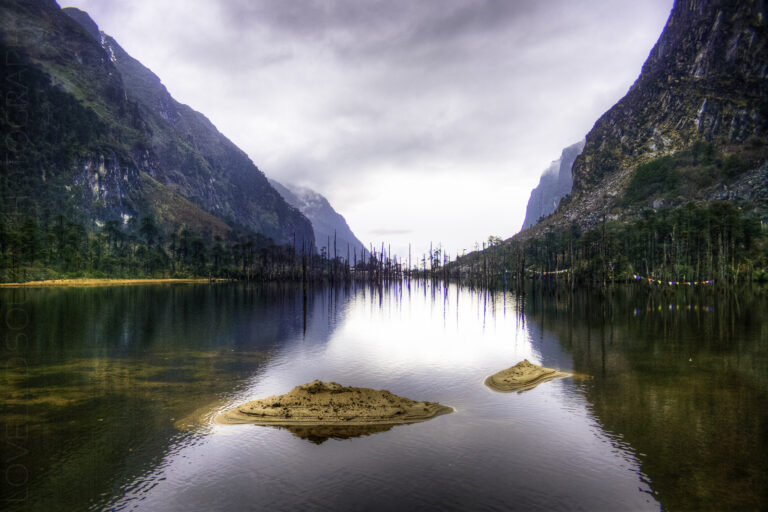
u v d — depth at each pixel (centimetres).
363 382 2592
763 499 1259
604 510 1203
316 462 1502
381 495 1281
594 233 14975
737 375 2734
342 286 17900
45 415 1970
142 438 1708
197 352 3534
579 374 2780
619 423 1888
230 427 1823
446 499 1258
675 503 1243
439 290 15500
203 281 18788
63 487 1330
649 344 3869
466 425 1861
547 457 1548
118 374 2755
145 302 8050
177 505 1230
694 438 1717
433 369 2959
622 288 11800
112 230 19450
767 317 5591
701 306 7012
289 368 2967
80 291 10725
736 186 17875
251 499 1259
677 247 12156
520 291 11038
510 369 2786
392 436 1731
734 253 11625
